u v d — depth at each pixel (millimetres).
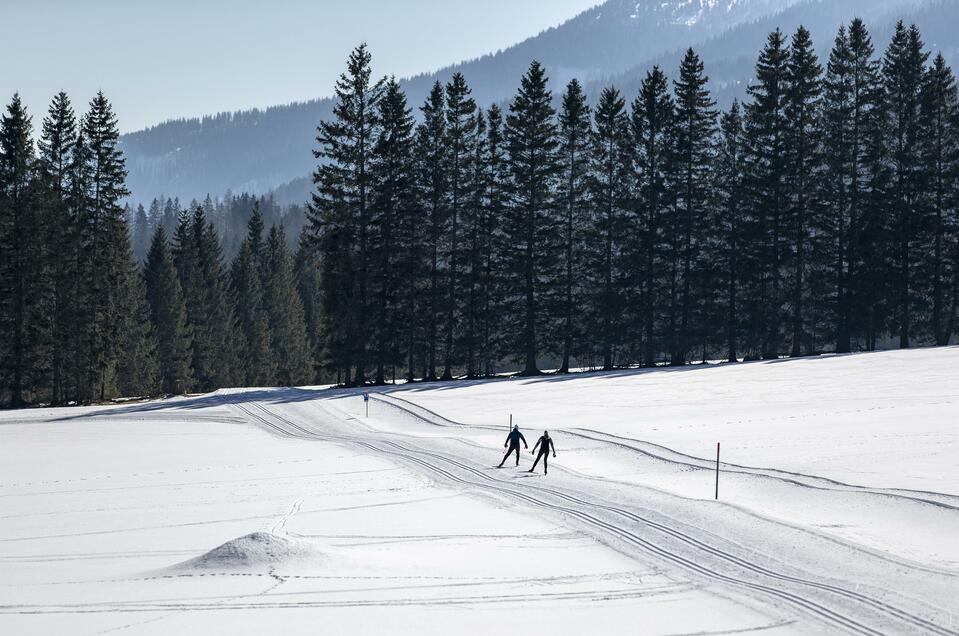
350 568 20703
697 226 80250
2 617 17094
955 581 19266
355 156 75125
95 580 20125
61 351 72812
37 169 71125
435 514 28094
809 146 79188
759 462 33812
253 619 16891
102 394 77125
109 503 31203
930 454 32625
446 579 19906
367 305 75688
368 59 75312
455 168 78688
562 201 79188
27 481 36250
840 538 22828
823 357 73438
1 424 57469
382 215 76250
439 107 79625
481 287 80375
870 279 80125
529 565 21359
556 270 78938
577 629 16531
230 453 43281
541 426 47125
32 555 23422
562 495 30625
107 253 76062
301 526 26344
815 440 37375
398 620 16906
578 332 79562
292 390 74000
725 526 24891
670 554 22312
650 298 80062
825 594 18609
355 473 36625
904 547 22406
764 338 80062
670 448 38062
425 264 77750
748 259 79250
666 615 17406
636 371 73938
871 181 80438
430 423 51719
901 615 17188
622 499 29438
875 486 28297
